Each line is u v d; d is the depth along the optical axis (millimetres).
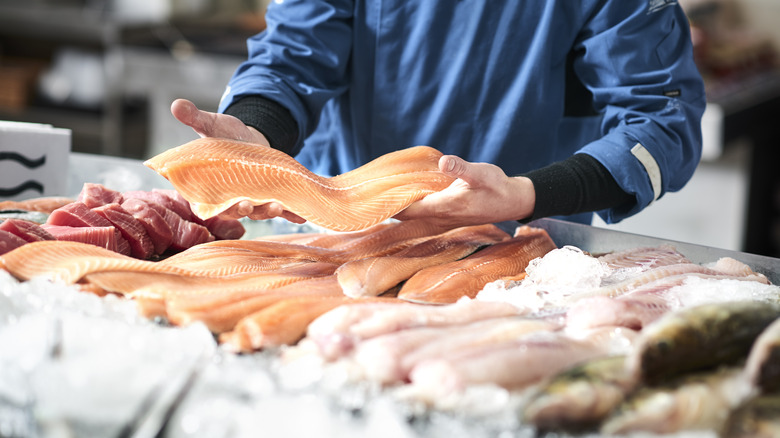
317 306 1217
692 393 969
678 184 2012
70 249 1350
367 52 2156
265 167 1460
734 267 1494
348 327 1142
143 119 5277
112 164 2102
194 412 945
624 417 938
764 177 4363
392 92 2152
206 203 1424
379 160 1646
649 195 1788
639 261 1546
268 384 971
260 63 2098
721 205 4203
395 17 2092
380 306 1206
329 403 948
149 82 4613
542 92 2057
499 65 2061
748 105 3830
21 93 5238
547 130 2125
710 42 4516
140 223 1574
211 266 1415
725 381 1003
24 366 995
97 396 968
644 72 1962
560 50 2055
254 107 1900
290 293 1295
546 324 1170
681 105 1934
